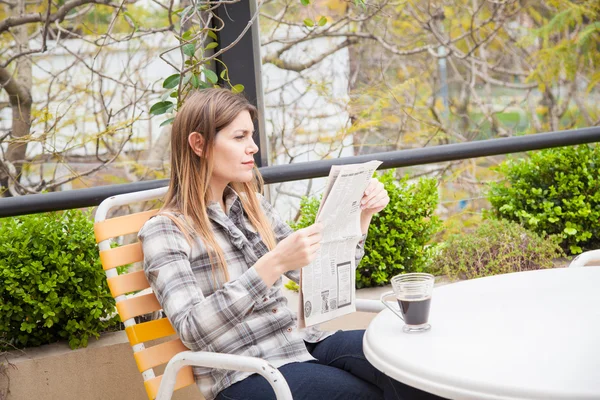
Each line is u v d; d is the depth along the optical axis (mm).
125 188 2250
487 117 6086
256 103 2502
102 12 5070
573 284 1646
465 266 2777
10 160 4750
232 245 1773
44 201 2174
